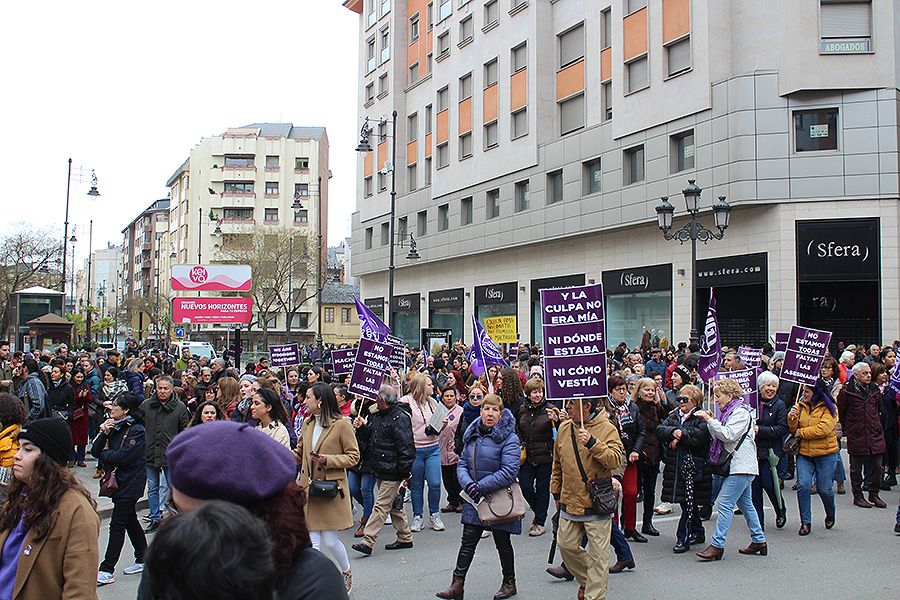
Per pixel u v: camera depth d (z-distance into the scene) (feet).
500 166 124.36
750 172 83.05
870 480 39.42
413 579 25.89
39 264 173.47
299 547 7.73
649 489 31.73
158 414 33.01
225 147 279.90
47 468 13.28
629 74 99.04
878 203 79.82
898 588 24.30
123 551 30.48
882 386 41.78
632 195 97.30
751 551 28.37
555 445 22.91
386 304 164.35
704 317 92.17
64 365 49.80
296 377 48.26
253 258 193.77
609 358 59.52
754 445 27.81
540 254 118.01
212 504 6.76
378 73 164.14
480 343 50.93
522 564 27.61
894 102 79.71
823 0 81.05
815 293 85.05
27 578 12.87
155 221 369.30
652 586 24.58
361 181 172.04
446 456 36.60
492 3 129.18
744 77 83.92
